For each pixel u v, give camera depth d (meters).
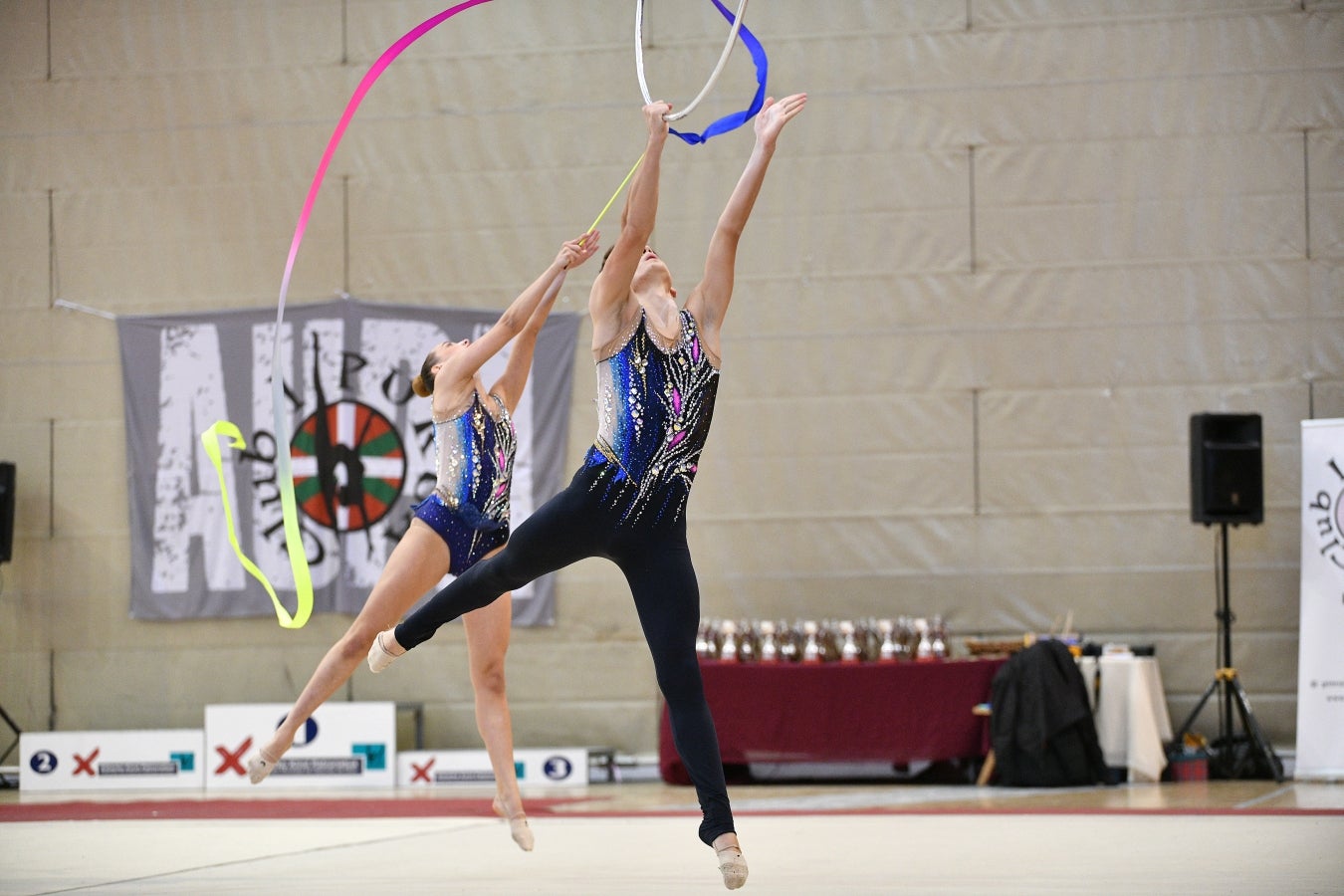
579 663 15.20
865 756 13.34
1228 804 10.62
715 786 5.03
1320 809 9.78
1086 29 15.09
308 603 6.52
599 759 14.95
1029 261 15.05
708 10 15.48
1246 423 13.54
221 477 6.64
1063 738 12.78
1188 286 14.90
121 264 16.05
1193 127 14.95
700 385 5.32
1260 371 14.77
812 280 15.23
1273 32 14.91
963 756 13.25
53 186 16.16
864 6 15.34
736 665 13.54
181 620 15.62
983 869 6.04
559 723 15.15
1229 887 5.34
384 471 15.45
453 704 15.29
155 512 15.68
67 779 14.52
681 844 7.48
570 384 15.34
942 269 15.13
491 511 7.22
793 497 15.12
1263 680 14.52
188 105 16.08
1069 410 14.94
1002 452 14.96
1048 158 15.08
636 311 5.25
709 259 5.55
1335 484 13.29
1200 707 13.50
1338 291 14.74
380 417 15.50
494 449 7.24
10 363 16.06
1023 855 6.61
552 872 6.19
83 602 15.77
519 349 7.64
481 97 15.73
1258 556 14.65
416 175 15.74
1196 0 14.99
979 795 12.05
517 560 5.28
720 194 15.35
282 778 14.35
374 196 15.77
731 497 15.19
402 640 5.52
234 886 5.82
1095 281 14.99
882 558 14.99
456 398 7.12
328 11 15.97
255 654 15.52
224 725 14.45
